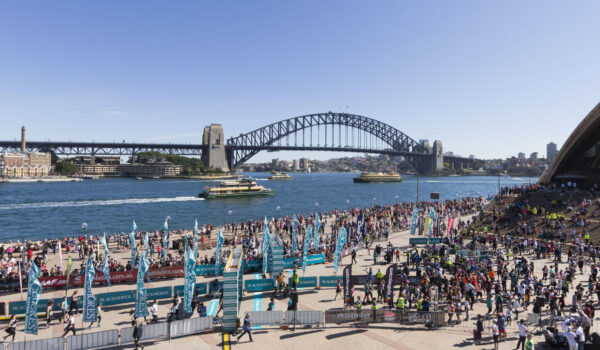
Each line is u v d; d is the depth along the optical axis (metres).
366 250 48.09
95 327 24.12
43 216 107.19
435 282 31.14
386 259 41.34
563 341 20.58
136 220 101.19
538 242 45.47
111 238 59.59
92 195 174.75
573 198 61.66
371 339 22.42
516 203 64.19
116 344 21.52
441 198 179.12
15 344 19.78
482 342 21.95
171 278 35.16
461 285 29.84
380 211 88.31
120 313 26.66
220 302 27.88
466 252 41.44
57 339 20.38
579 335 19.47
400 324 24.53
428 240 50.09
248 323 22.14
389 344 21.77
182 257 42.53
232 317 23.19
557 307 25.06
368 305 28.28
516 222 58.28
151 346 21.44
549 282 33.12
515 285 31.08
